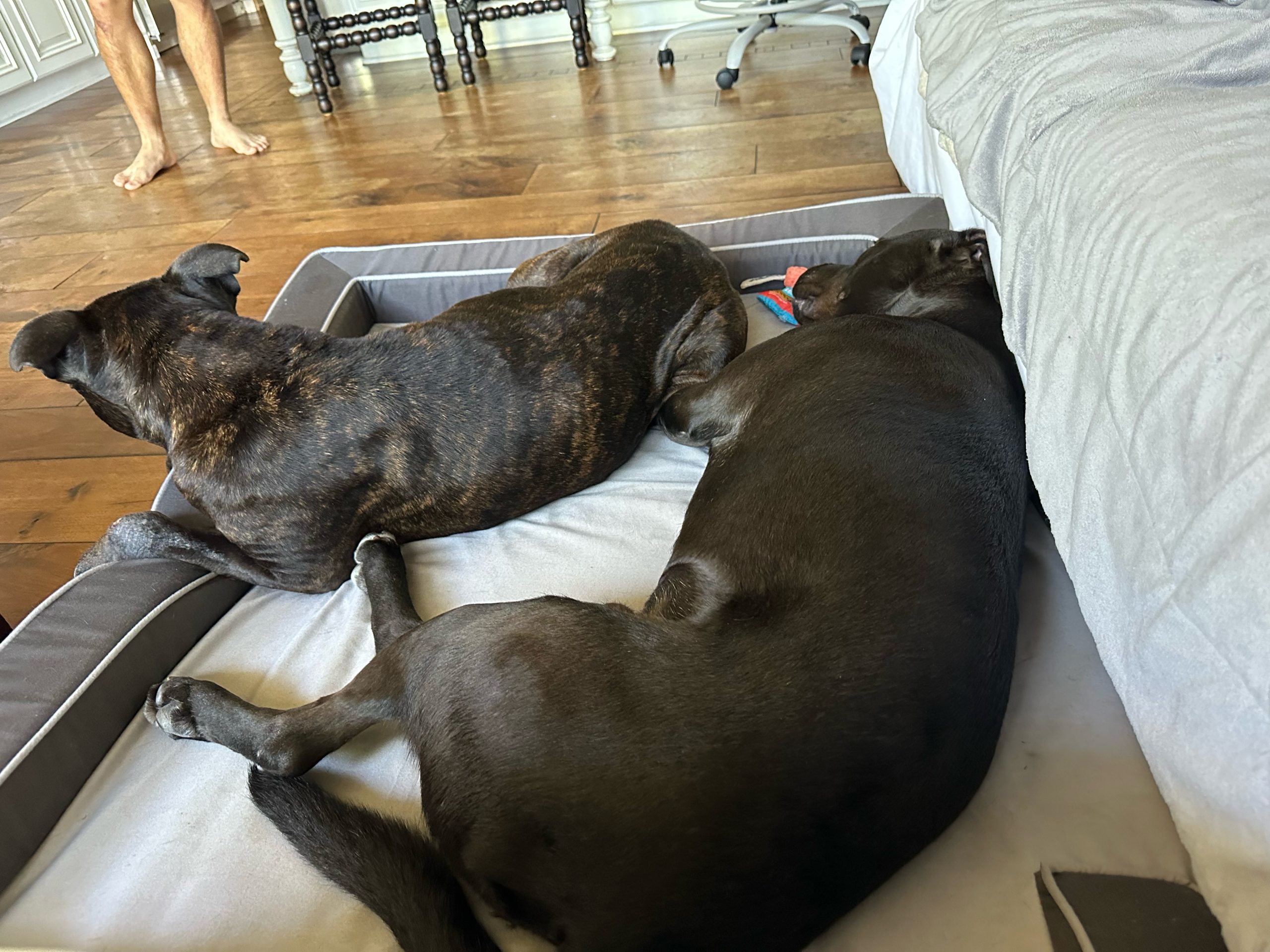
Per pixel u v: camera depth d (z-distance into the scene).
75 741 1.38
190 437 1.62
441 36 5.54
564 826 1.00
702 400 1.75
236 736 1.35
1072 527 1.19
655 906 0.95
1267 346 0.88
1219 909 0.89
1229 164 1.14
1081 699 1.31
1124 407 1.08
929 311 1.83
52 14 5.61
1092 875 1.10
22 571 2.02
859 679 1.06
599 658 1.11
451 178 3.79
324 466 1.58
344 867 1.13
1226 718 0.87
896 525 1.23
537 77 4.95
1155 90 1.44
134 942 1.17
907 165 2.97
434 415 1.64
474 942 1.05
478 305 1.87
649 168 3.65
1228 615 0.86
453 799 1.09
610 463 1.86
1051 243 1.40
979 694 1.12
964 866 1.13
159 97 5.39
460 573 1.68
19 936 1.19
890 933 1.08
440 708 1.16
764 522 1.30
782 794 0.98
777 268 2.56
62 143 4.80
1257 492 0.84
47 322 1.60
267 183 3.96
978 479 1.34
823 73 4.46
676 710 1.04
